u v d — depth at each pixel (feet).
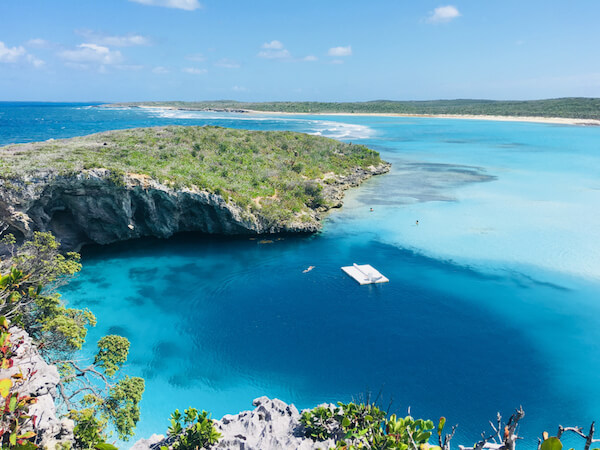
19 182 145.07
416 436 48.21
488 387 96.68
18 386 50.60
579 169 341.21
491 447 38.99
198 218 190.29
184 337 115.24
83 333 85.56
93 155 193.36
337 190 254.27
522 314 127.34
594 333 118.01
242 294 138.41
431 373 101.35
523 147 470.39
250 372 102.01
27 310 79.15
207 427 63.26
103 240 177.68
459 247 179.01
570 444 81.41
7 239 126.72
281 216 194.90
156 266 159.22
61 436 54.03
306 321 123.03
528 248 177.47
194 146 251.19
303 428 68.33
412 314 127.03
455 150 450.30
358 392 95.50
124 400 76.95
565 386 97.14
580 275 153.17
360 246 180.75
